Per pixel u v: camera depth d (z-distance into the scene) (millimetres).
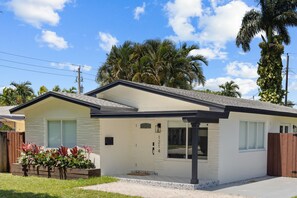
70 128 14500
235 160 13617
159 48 31406
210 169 12805
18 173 14641
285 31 29391
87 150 13594
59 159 13508
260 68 28953
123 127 14688
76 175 13195
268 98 28203
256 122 15312
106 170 13727
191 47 31734
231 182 13305
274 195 10781
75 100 13750
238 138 13836
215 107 12219
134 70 31891
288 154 15391
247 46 29906
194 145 11781
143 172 14703
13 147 16219
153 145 14617
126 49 33125
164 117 12172
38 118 15305
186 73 31188
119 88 15031
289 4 28875
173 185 11922
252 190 11648
